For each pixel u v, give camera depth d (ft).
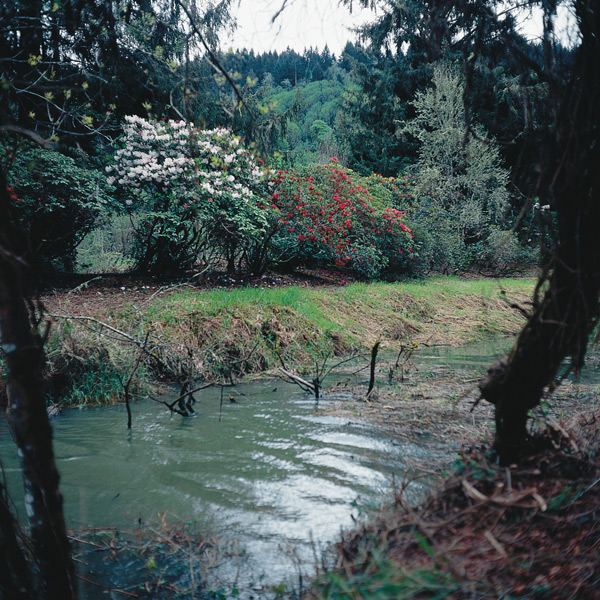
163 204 36.65
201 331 25.23
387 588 6.30
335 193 48.34
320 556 9.09
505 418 9.70
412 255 52.54
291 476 12.76
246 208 37.81
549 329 8.85
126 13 9.71
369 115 86.84
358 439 15.11
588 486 8.74
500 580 6.62
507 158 73.82
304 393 21.22
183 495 11.94
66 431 16.63
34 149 27.94
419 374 24.36
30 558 7.58
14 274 6.49
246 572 8.83
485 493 8.80
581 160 8.34
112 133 36.42
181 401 17.83
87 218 35.01
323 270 52.31
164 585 8.58
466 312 42.27
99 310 25.50
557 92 8.46
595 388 19.27
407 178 65.46
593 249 8.46
